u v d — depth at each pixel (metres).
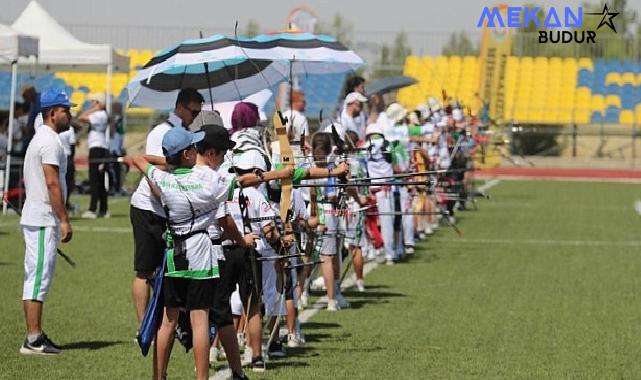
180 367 27.67
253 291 27.06
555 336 32.44
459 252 53.84
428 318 35.25
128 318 34.47
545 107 140.75
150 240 28.34
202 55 29.30
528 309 37.22
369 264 49.06
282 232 27.48
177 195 23.22
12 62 64.19
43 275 29.03
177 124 28.80
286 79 36.09
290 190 27.42
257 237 24.92
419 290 41.31
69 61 80.94
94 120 66.88
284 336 31.47
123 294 38.97
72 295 38.62
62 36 82.00
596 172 126.44
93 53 81.31
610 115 139.25
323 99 118.69
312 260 35.00
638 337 32.47
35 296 28.95
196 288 23.42
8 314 34.75
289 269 29.03
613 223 69.50
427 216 61.78
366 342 31.22
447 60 145.62
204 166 23.66
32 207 28.86
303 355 29.34
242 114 27.56
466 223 69.12
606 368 28.16
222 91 35.56
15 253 49.88
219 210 23.61
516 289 41.72
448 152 61.97
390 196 48.22
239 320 28.66
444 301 38.75
